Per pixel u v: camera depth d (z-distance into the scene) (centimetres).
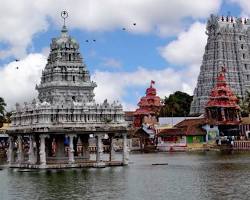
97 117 13338
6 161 17975
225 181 9738
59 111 12862
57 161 13512
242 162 14362
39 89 14400
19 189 9338
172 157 18438
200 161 15388
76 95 14012
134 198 7931
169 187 9112
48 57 14512
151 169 12688
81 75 14188
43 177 11081
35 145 14162
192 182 9744
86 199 7962
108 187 9269
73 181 10244
